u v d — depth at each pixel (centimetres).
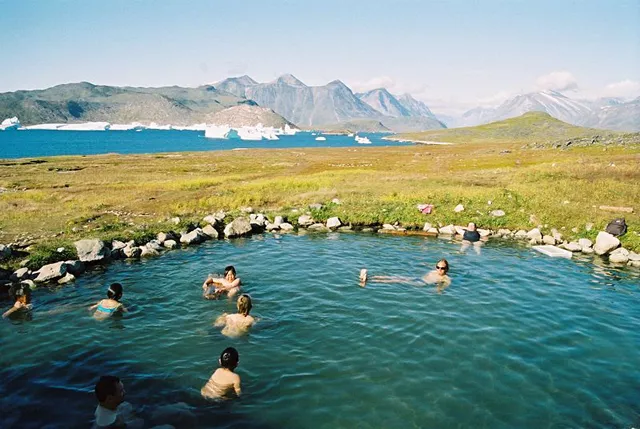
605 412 829
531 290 1546
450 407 830
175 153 10662
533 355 1051
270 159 8569
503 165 5950
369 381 914
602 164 4359
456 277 1673
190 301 1368
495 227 2566
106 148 15412
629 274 1781
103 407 766
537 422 793
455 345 1091
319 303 1359
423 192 3306
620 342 1135
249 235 2409
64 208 2861
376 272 1709
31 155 11500
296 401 838
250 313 1270
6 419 766
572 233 2348
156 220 2573
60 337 1105
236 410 804
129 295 1426
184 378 910
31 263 1678
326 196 3325
